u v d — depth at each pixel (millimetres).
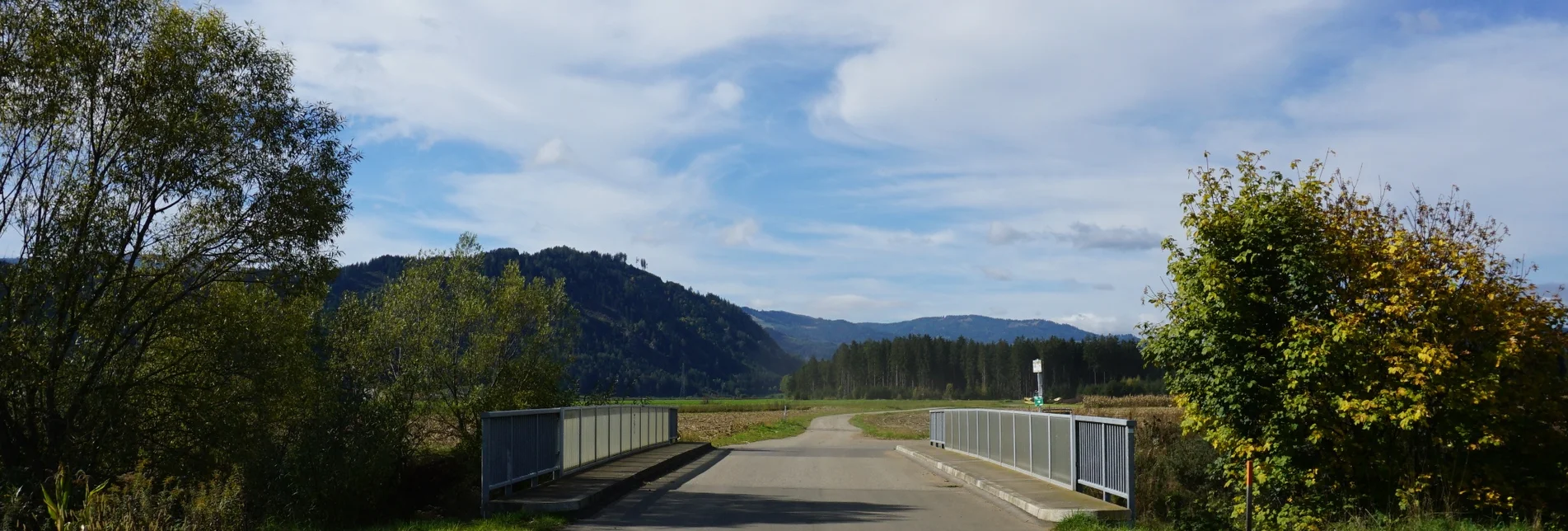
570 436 17797
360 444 14109
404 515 14992
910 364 174500
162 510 11945
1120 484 12969
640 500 15117
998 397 162125
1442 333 12320
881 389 171625
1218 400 13883
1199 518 15031
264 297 20297
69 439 17641
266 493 13500
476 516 13477
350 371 23016
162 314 18875
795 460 26719
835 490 17266
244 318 19438
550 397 26672
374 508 14438
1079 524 11586
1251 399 13555
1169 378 14984
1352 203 13570
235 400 19031
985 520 12758
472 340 26359
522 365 26562
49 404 17484
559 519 12398
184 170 18188
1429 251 12586
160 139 17984
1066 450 15469
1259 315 13766
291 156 19469
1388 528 11109
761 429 52062
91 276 17797
